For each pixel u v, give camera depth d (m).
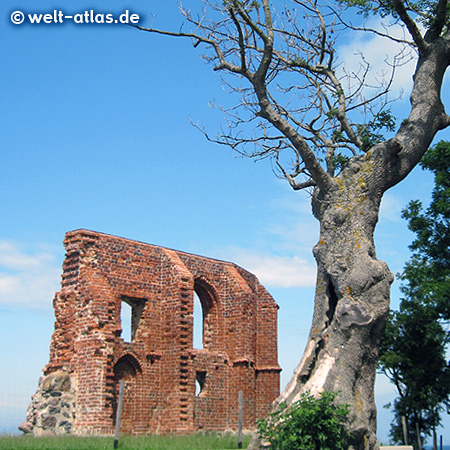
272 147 21.70
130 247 35.28
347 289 17.22
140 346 34.56
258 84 18.62
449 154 32.06
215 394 37.88
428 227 32.62
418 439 29.80
